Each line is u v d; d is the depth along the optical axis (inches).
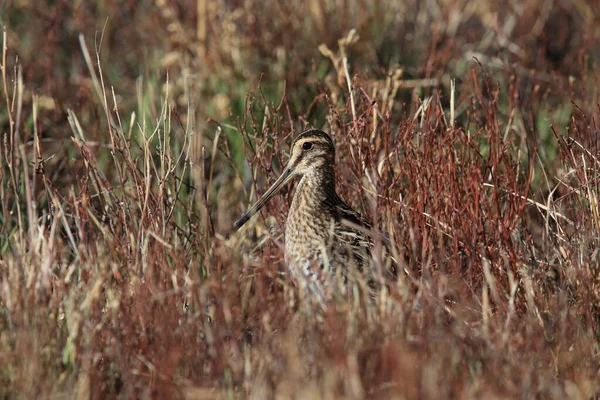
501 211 446.0
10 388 345.7
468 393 323.0
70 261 441.7
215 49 599.5
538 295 395.9
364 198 458.6
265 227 463.2
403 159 446.3
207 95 591.8
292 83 582.6
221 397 336.5
